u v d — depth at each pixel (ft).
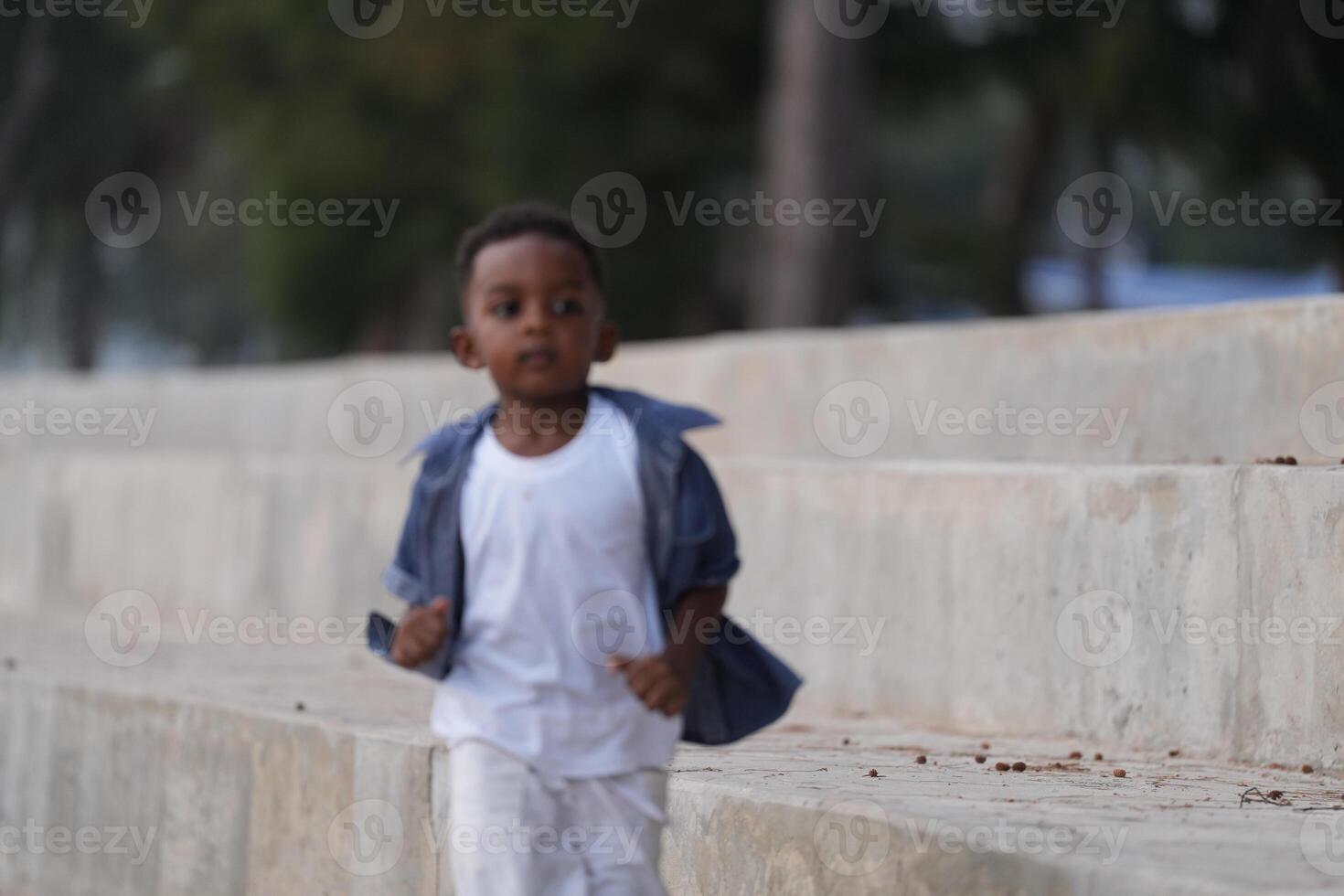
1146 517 35.27
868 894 23.22
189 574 71.77
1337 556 30.91
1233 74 110.11
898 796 25.38
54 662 49.70
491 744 20.10
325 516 64.23
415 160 132.26
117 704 40.50
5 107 197.88
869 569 42.80
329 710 36.73
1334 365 38.34
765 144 125.59
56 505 80.33
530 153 124.98
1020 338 49.37
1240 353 41.16
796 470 45.47
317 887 33.32
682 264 136.87
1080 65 114.93
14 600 82.12
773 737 36.68
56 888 42.24
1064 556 37.17
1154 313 44.45
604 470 20.20
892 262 140.46
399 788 31.04
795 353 58.39
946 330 52.47
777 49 118.52
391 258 138.21
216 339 297.53
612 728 20.31
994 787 27.32
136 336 333.21
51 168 205.16
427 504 20.63
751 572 46.70
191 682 43.24
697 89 126.21
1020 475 38.55
